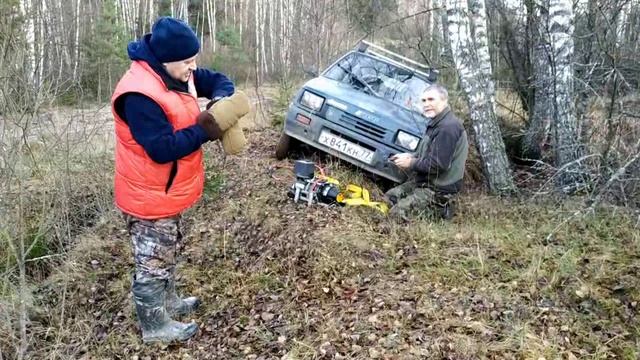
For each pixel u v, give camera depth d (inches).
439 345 126.4
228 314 155.5
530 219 203.5
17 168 193.9
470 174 270.4
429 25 430.3
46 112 218.5
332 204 204.7
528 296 146.9
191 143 123.6
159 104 120.5
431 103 202.8
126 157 127.4
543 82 259.0
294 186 208.7
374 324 137.0
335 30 444.5
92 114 262.8
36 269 181.6
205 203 222.7
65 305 164.7
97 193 222.5
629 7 240.1
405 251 175.3
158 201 130.8
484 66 300.2
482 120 245.0
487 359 122.9
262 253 182.1
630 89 221.3
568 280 153.0
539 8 262.8
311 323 143.2
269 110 363.9
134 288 139.9
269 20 975.6
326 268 164.4
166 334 143.9
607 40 231.8
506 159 248.1
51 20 225.9
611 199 205.5
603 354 125.2
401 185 219.0
